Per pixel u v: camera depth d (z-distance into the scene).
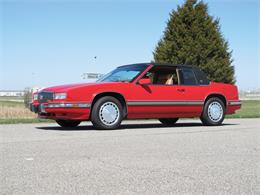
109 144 7.23
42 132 9.29
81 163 5.46
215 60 27.31
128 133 9.08
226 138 8.18
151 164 5.43
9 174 4.81
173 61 26.94
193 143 7.41
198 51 26.81
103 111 9.97
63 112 9.69
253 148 6.84
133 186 4.31
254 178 4.68
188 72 11.32
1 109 19.41
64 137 8.24
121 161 5.62
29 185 4.33
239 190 4.19
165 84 10.83
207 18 27.66
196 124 12.15
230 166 5.34
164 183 4.43
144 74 10.59
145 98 10.46
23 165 5.32
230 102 11.81
